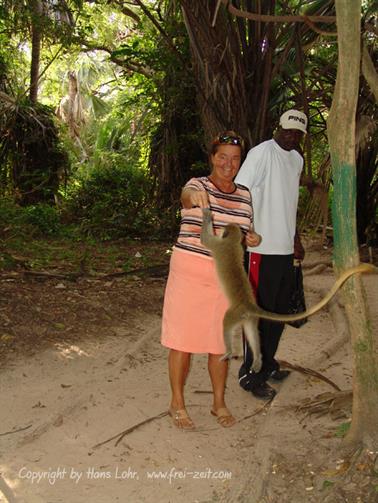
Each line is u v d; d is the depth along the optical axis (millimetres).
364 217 10836
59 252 9742
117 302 6832
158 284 7777
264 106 7789
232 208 3867
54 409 4305
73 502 3303
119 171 13180
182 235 3885
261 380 4582
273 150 4340
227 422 4121
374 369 3514
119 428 4086
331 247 10633
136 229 11445
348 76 3201
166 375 5043
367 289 7848
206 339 3939
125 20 14172
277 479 3428
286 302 4562
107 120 18766
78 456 3738
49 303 6469
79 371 5051
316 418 4148
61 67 19719
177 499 3338
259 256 4395
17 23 10680
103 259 9383
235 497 3311
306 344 5906
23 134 13430
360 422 3525
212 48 7629
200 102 8250
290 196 4414
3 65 13547
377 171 11211
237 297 3502
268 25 7305
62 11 10516
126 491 3408
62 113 20609
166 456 3746
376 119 8062
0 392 4578
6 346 5398
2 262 7883
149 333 5938
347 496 3193
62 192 14125
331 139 3361
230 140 3770
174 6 8898
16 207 11484
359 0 3111
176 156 11445
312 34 7824
